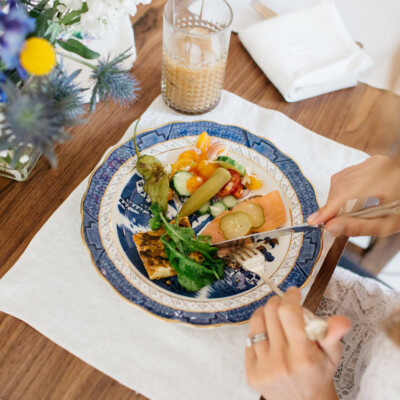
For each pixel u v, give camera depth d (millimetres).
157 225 634
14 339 558
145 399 539
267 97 792
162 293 577
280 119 760
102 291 596
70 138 456
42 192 661
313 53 803
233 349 569
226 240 630
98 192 639
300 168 682
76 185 670
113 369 548
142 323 579
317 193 700
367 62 800
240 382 551
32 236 627
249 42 822
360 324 589
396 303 567
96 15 550
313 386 491
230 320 558
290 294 514
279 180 679
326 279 610
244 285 598
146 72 794
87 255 618
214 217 665
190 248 599
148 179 646
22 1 536
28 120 435
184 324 553
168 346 567
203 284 589
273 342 497
